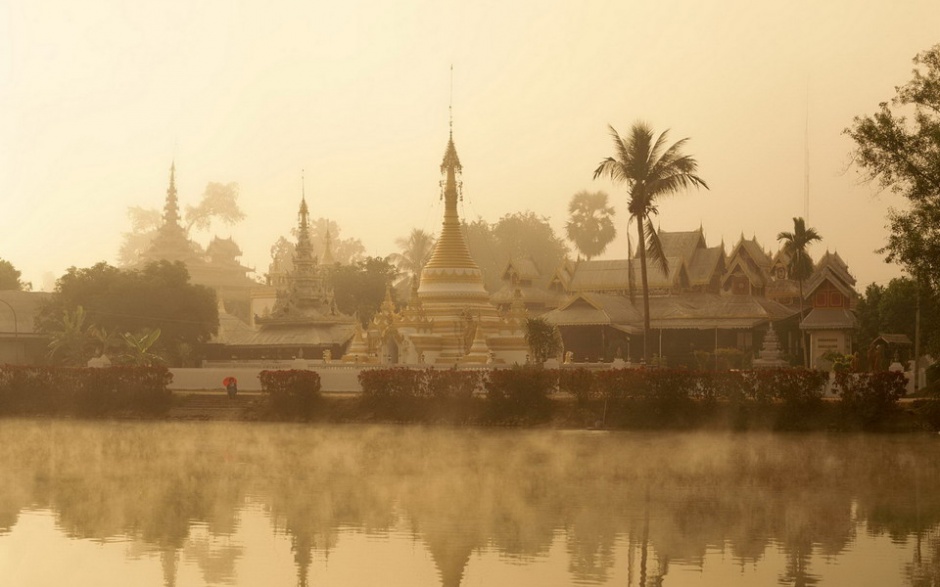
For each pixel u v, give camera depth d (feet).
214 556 96.32
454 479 143.23
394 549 98.99
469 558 95.09
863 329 332.39
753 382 211.82
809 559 94.99
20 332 334.65
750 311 354.74
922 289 205.16
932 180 200.13
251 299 449.48
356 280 432.66
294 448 180.45
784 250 369.50
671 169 267.80
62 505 122.72
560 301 395.34
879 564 93.09
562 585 86.12
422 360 265.95
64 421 239.09
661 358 304.71
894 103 203.10
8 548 99.60
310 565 92.58
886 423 205.26
